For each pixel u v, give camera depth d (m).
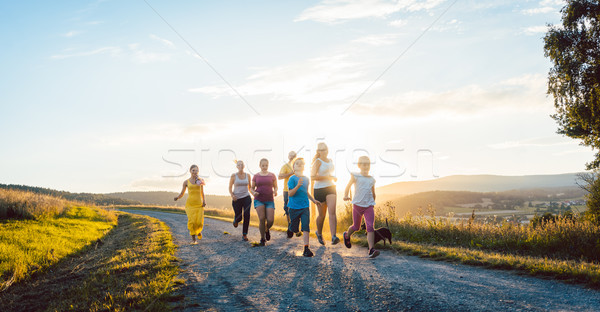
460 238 9.91
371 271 5.66
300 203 7.17
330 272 5.62
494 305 3.95
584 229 8.93
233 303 4.31
